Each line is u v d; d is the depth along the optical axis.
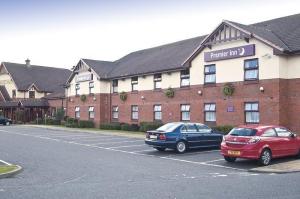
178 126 20.12
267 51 24.42
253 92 25.38
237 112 26.42
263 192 9.70
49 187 10.61
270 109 24.28
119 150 21.16
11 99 61.00
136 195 9.41
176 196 9.28
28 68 65.38
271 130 16.09
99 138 28.89
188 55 32.62
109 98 40.88
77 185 10.93
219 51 27.52
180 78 31.69
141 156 18.58
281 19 29.09
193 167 15.03
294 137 16.91
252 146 15.16
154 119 34.41
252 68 25.45
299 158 17.31
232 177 12.43
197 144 20.38
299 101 23.67
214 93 28.22
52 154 19.02
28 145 23.36
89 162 16.27
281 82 23.95
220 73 27.72
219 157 18.09
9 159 16.98
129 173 13.39
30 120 55.38
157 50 40.88
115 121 39.88
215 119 28.22
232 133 16.16
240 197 9.14
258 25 30.17
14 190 10.16
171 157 18.20
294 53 23.67
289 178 12.02
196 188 10.30
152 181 11.63
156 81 34.53
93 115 42.22
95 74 41.50
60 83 65.75
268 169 14.07
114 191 9.94
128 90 38.00
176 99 31.89
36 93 61.75
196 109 29.81
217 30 27.27
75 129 39.25
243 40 25.84
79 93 45.16
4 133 34.16
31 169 14.27
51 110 55.44
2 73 64.06
